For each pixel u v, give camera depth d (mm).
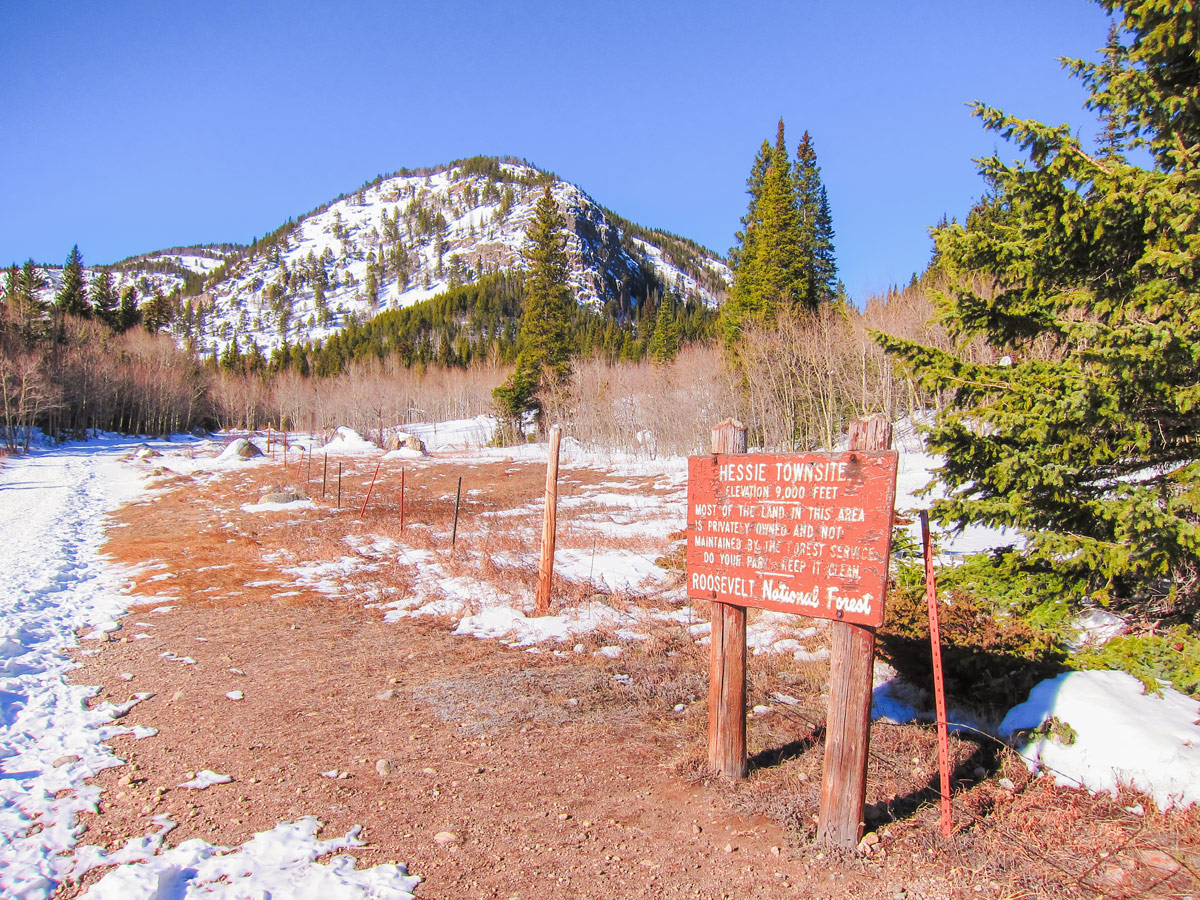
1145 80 5418
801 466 4328
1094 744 4613
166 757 5504
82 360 65125
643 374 51281
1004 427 5418
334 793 4902
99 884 3652
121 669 7879
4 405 53656
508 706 6641
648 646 8422
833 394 33188
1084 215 5355
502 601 10539
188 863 3936
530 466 34938
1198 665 4828
